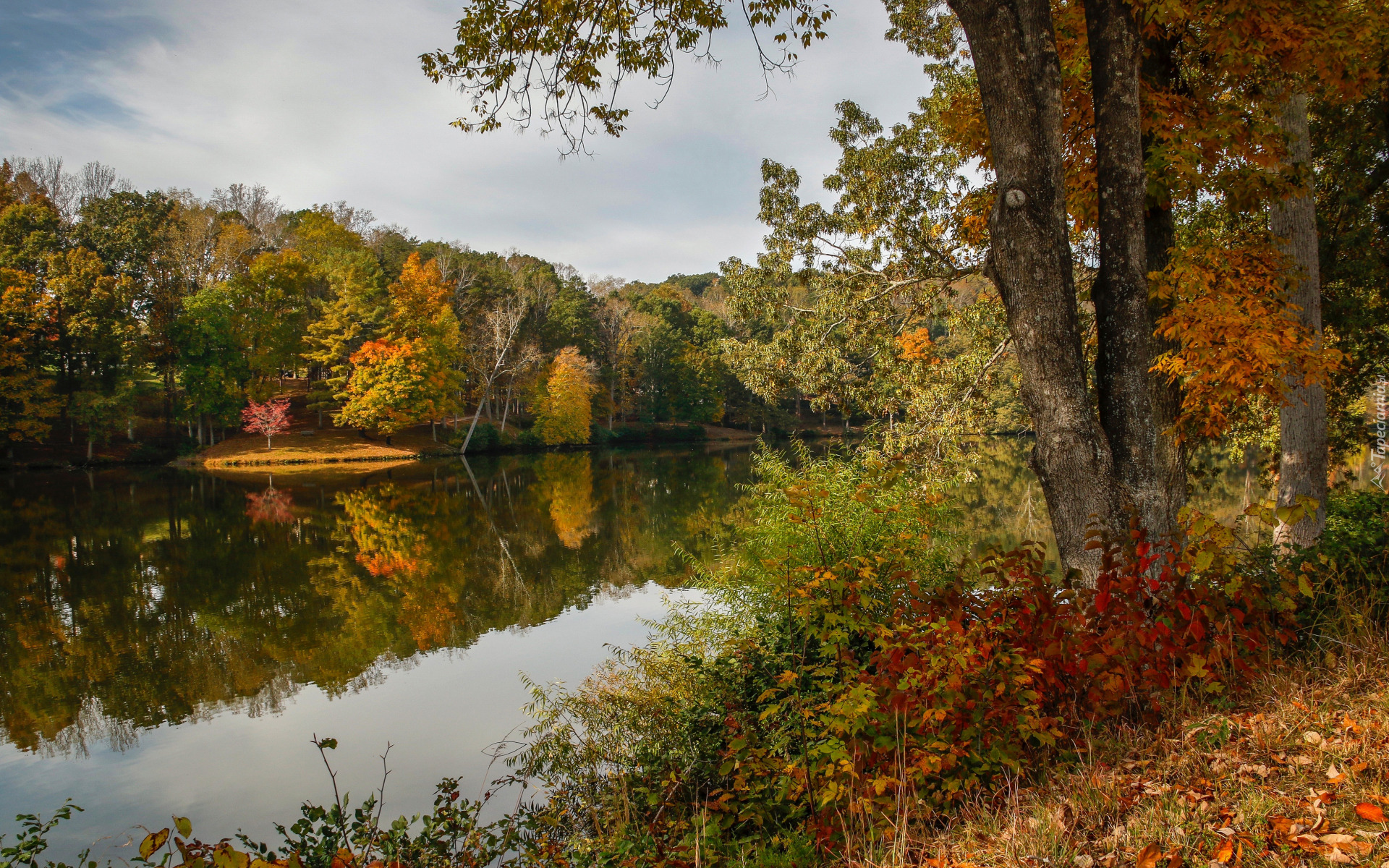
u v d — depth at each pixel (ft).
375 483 115.85
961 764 10.95
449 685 33.88
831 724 11.21
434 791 23.56
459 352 167.22
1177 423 19.80
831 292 38.75
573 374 177.47
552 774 20.12
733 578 26.84
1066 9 21.98
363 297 159.63
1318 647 12.10
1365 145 30.27
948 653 10.72
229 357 147.13
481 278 192.34
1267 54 19.20
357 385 151.02
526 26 20.27
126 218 151.43
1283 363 16.43
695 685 20.63
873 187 36.65
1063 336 15.05
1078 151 22.15
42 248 137.18
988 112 15.42
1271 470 38.63
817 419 246.06
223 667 37.91
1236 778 8.79
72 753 28.30
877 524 22.16
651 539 66.90
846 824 10.74
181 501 94.89
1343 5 19.95
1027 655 11.34
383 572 57.57
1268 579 14.08
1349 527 18.29
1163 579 11.55
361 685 34.55
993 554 13.14
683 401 218.38
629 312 215.31
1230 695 11.09
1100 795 9.14
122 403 134.82
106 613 47.78
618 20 20.67
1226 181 19.69
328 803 23.38
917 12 37.58
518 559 61.16
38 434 125.18
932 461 35.32
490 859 14.98
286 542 69.51
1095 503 14.93
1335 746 8.87
